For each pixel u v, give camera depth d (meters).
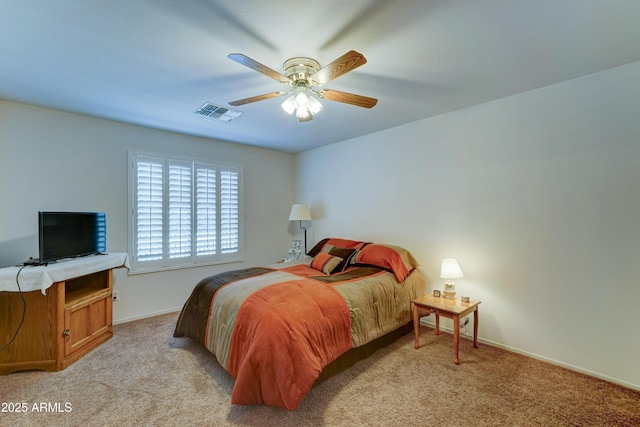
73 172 3.04
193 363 2.42
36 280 2.16
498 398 1.97
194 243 3.90
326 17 1.56
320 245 4.08
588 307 2.28
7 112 2.71
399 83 2.39
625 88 2.13
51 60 2.00
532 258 2.55
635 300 2.09
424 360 2.49
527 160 2.57
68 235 2.63
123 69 2.13
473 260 2.91
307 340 1.93
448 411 1.84
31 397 1.97
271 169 4.78
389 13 1.53
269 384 1.78
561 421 1.76
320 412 1.83
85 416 1.79
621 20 1.61
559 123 2.40
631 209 2.11
